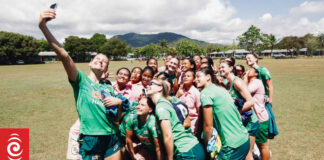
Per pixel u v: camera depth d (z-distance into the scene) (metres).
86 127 2.53
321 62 41.41
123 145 3.33
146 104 2.78
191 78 3.70
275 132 4.07
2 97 11.13
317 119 6.70
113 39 103.00
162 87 2.81
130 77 4.91
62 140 5.46
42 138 5.58
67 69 2.36
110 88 2.92
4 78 20.31
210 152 2.66
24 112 8.19
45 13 2.11
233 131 2.74
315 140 5.14
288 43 84.38
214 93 2.77
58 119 7.29
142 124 2.90
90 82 2.65
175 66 5.12
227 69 3.35
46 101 10.20
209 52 111.25
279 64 37.16
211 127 2.76
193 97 3.60
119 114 2.69
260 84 3.97
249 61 4.93
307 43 81.44
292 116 7.09
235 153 2.73
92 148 2.53
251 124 3.40
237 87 3.23
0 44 61.44
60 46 2.26
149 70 4.41
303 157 4.34
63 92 12.63
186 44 73.31
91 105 2.51
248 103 3.15
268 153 3.97
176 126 2.69
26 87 14.48
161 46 122.12
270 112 4.12
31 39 70.88
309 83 14.38
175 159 2.69
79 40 86.25
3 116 7.62
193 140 2.77
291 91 11.63
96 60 2.82
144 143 2.95
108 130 2.63
